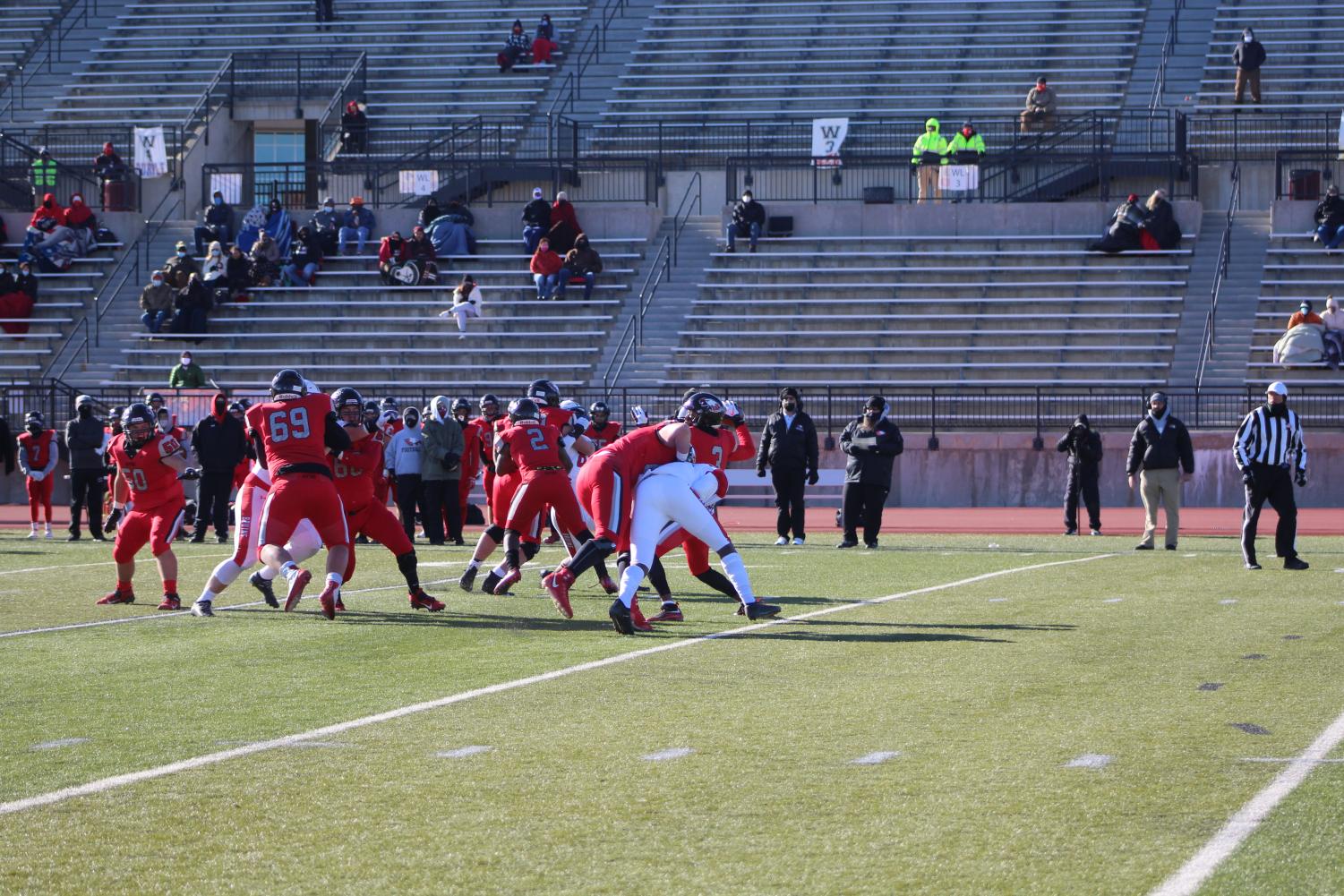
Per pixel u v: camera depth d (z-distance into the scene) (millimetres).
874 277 67062
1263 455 31828
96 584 30250
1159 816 12055
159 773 13570
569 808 12391
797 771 13562
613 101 82250
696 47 85875
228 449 41844
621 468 22891
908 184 73688
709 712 16234
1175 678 18109
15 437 59219
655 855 11148
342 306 68125
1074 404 58094
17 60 89562
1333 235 65500
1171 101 76750
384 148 80750
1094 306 63875
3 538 44156
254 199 80250
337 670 19078
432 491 41375
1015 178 71438
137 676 18719
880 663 19359
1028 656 19844
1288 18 80625
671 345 65188
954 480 56812
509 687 17797
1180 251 65875
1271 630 22234
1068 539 42531
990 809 12273
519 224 72562
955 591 27984
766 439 40562
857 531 45688
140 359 66438
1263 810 12188
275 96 84688
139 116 84750
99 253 74000
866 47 83500
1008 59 81062
